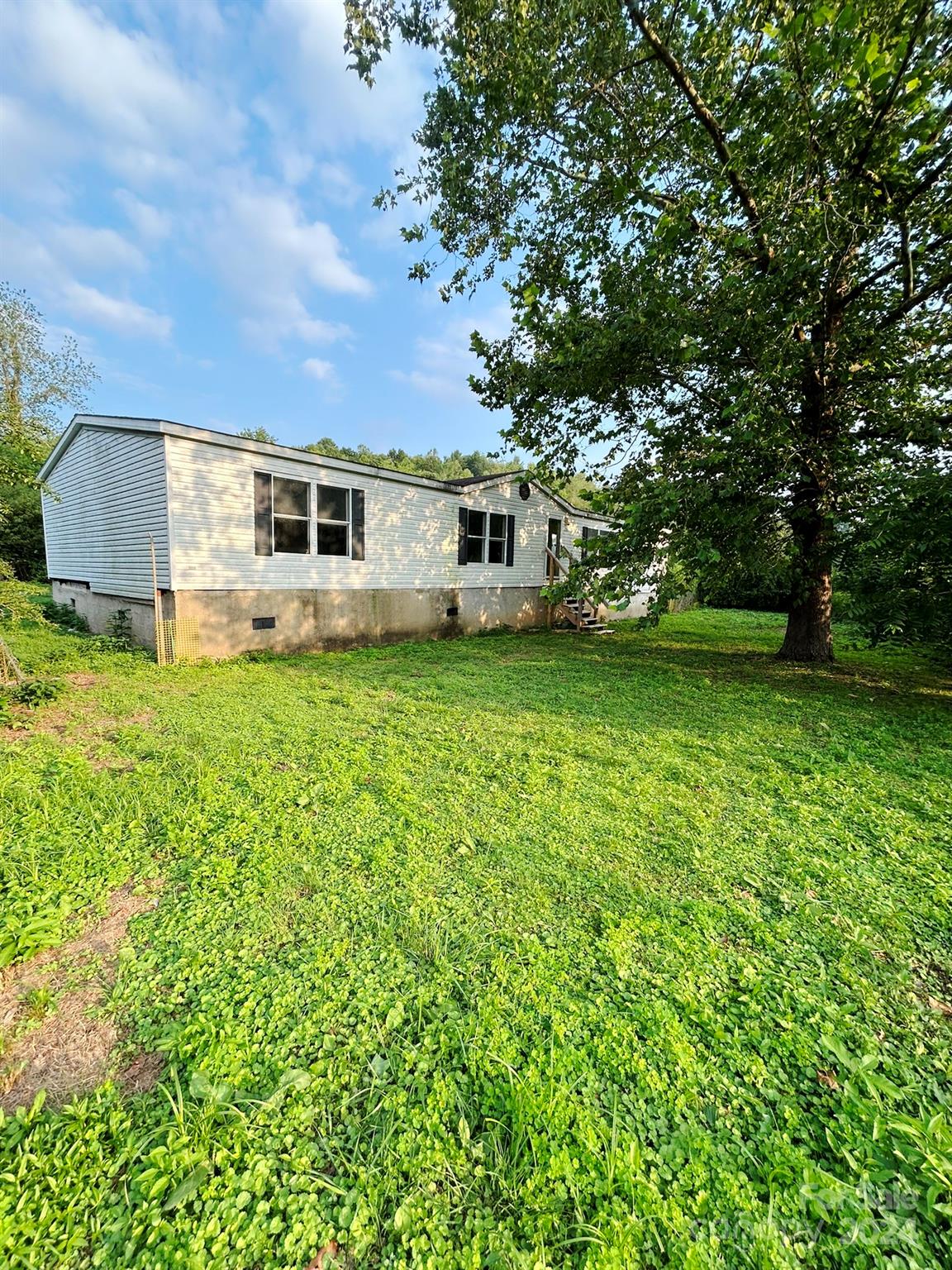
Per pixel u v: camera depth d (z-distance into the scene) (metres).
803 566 7.61
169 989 1.96
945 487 4.97
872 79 3.90
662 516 5.99
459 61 5.46
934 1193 1.30
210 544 8.09
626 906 2.45
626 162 6.06
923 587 5.43
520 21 4.88
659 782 3.81
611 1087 1.58
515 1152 1.39
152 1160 1.36
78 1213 1.26
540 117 5.87
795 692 6.68
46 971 2.05
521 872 2.68
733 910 2.42
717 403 7.00
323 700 5.98
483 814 3.29
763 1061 1.69
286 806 3.33
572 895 2.52
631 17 4.93
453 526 12.30
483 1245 1.21
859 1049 1.73
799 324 6.61
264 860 2.75
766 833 3.12
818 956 2.16
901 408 6.94
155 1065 1.68
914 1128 1.44
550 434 8.73
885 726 5.22
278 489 8.88
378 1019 1.82
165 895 2.51
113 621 9.06
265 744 4.42
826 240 5.46
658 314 5.74
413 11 5.10
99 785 3.52
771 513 7.23
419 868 2.69
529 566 14.89
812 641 8.95
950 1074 1.66
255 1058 1.67
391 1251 1.21
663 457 7.66
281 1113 1.50
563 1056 1.66
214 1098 1.52
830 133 5.09
